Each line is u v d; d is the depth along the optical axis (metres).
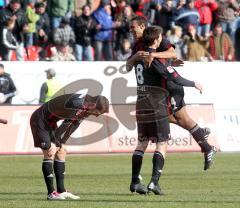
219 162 57.09
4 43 71.38
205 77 71.44
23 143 63.97
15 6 73.31
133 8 79.94
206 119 68.44
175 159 59.62
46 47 75.44
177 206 31.62
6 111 64.06
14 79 68.06
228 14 81.06
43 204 32.47
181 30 77.12
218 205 32.06
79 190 39.16
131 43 75.56
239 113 70.75
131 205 31.95
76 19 75.38
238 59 81.31
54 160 34.75
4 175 47.75
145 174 48.41
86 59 75.75
